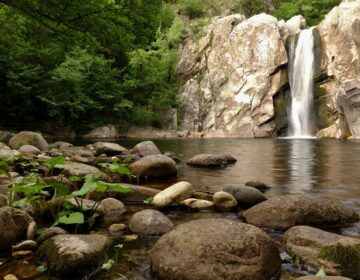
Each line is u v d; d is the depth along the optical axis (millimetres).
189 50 31781
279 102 26891
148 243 3035
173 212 4137
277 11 39094
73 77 23703
